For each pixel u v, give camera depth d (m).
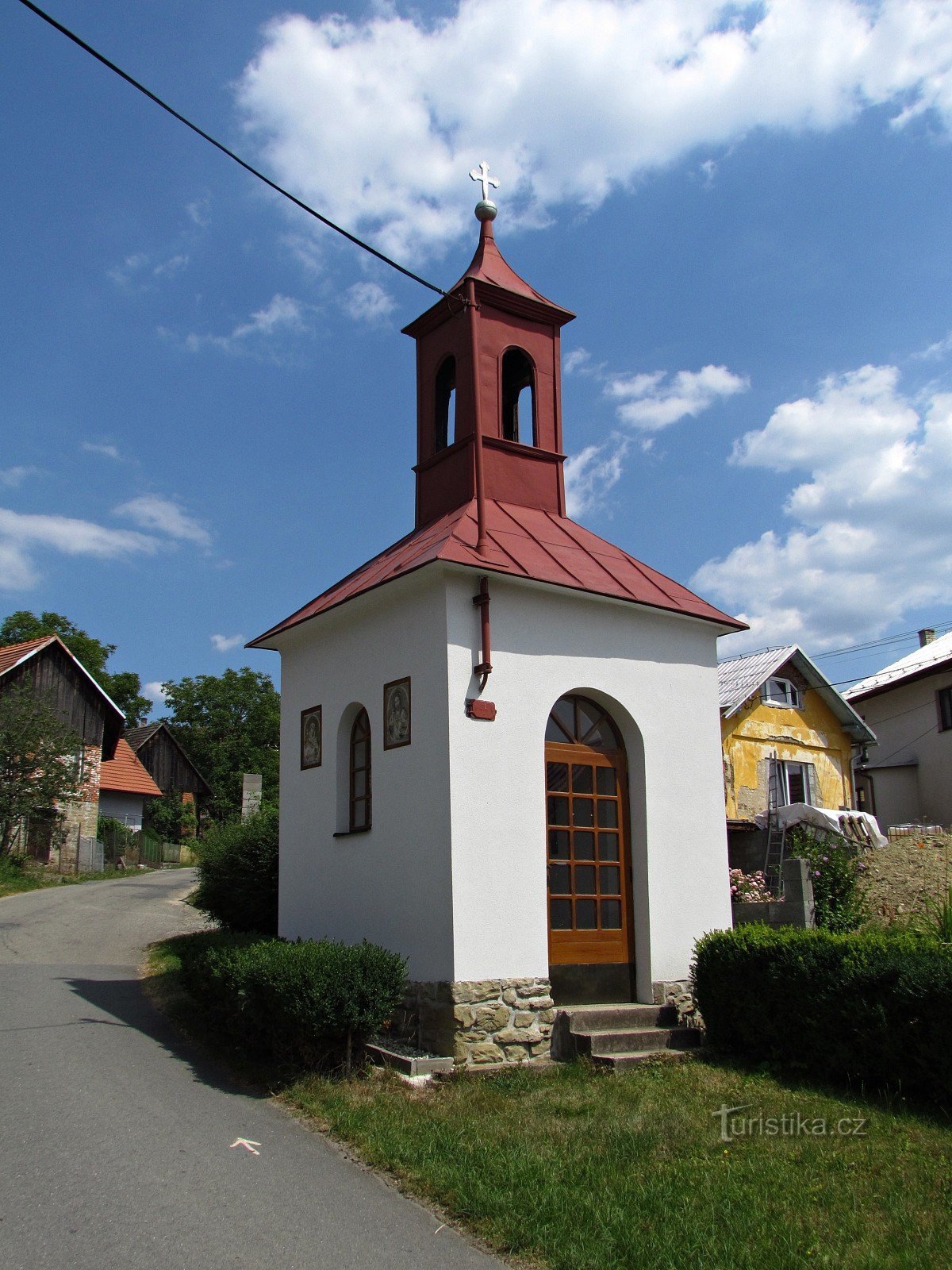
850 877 15.82
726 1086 8.43
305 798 11.91
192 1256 5.22
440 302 12.80
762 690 24.39
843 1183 6.23
